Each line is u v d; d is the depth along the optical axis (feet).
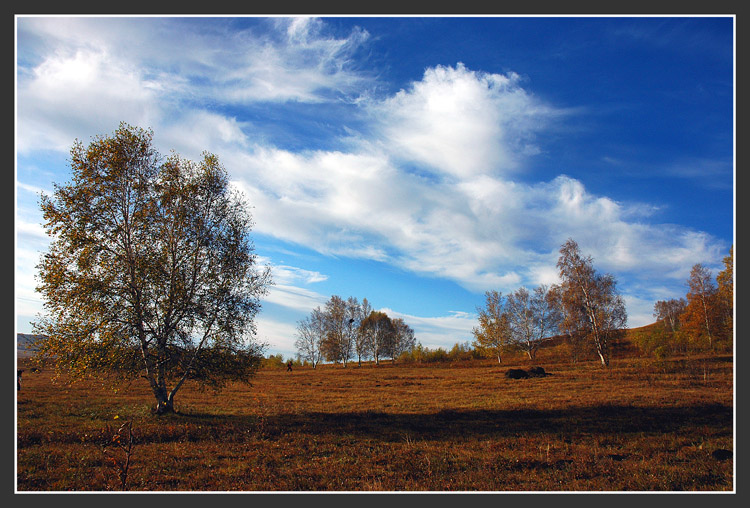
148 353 64.44
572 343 163.43
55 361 58.90
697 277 182.80
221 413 70.54
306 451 45.19
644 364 132.98
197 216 69.97
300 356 266.16
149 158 68.80
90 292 59.72
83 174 63.21
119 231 63.62
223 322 67.10
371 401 89.61
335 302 269.23
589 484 33.24
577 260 163.94
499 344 216.74
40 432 48.88
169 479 34.37
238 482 33.99
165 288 64.18
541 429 57.00
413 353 280.72
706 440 47.75
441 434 54.75
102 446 42.75
